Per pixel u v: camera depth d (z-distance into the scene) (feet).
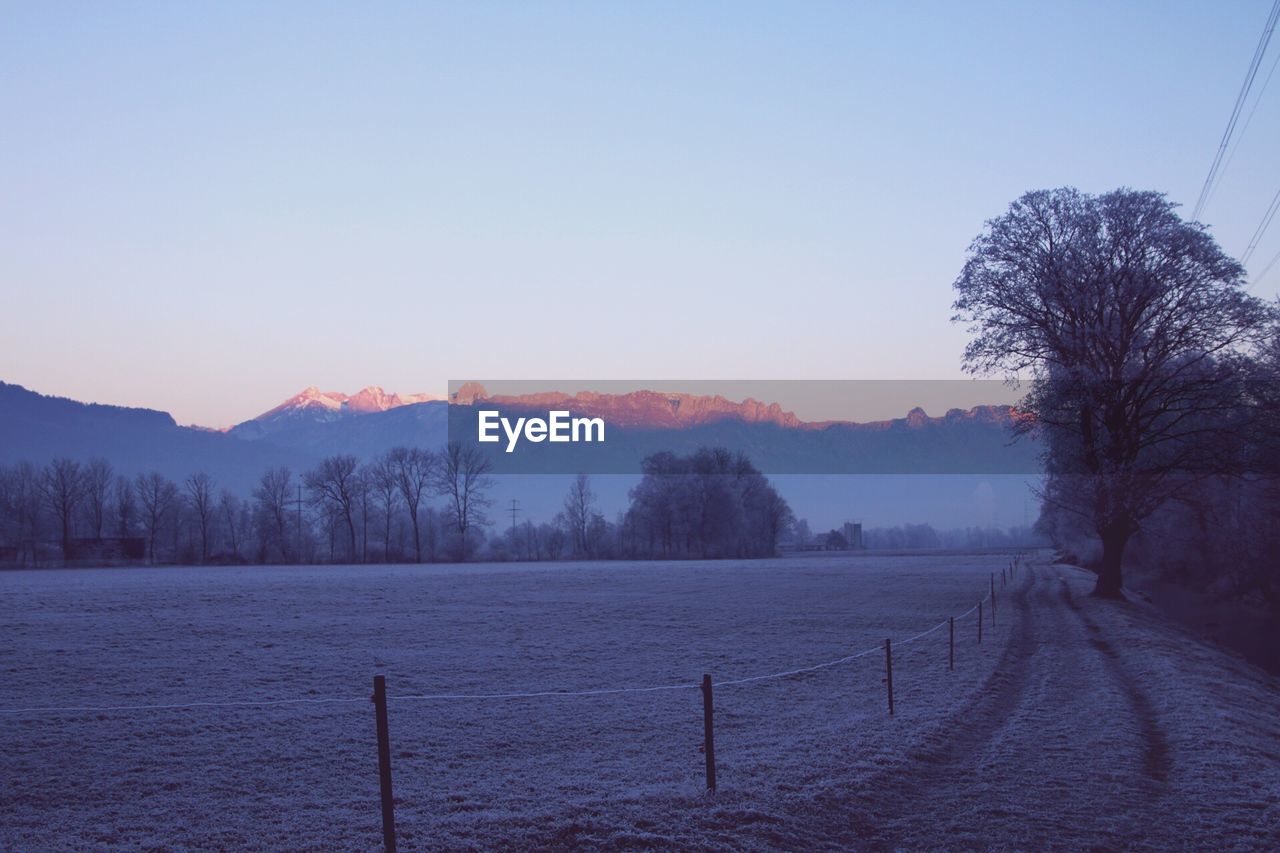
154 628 140.46
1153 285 158.61
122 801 51.60
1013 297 171.73
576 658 111.65
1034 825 44.86
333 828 43.19
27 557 488.44
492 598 206.08
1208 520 207.00
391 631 140.05
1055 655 110.93
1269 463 162.30
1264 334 159.22
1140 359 165.07
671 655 114.32
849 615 167.32
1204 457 163.43
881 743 60.23
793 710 77.00
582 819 42.29
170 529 537.65
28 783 55.31
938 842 42.39
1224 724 68.28
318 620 155.22
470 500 512.63
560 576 307.78
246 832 43.55
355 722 73.00
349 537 522.06
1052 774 54.34
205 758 61.41
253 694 86.22
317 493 542.16
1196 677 94.99
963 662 103.30
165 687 89.86
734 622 155.43
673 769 54.95
